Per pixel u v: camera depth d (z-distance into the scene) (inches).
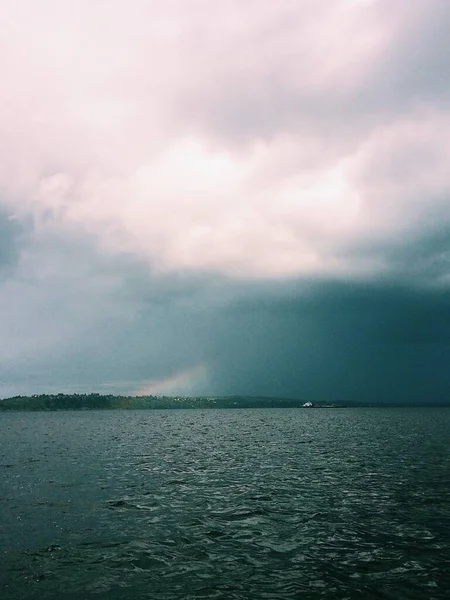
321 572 693.9
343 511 1050.7
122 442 3149.6
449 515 1016.9
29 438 3654.0
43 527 928.3
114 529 913.5
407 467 1769.2
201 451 2450.8
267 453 2320.4
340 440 3171.8
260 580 665.6
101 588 641.0
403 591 628.1
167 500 1168.8
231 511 1052.5
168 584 652.7
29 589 638.5
